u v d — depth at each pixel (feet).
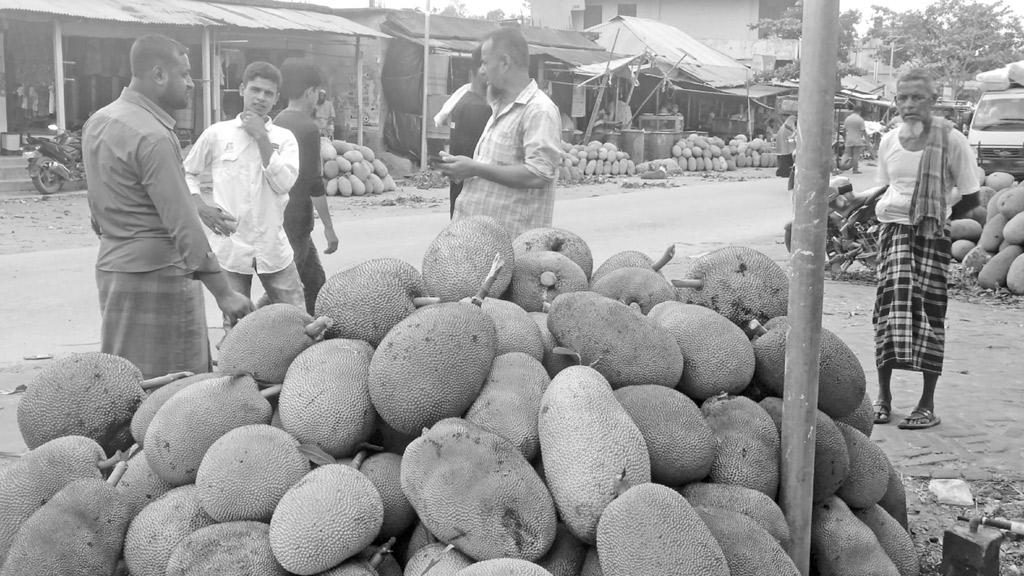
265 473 8.61
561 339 10.34
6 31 62.03
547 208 16.66
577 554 8.59
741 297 11.81
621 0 160.45
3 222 45.91
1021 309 31.35
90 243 41.09
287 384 9.47
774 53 142.31
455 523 8.15
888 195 18.30
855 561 10.23
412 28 82.58
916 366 17.88
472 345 9.25
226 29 67.56
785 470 9.86
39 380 10.38
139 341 13.48
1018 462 16.33
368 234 45.24
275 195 18.80
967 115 101.45
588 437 8.44
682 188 77.87
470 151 20.75
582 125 106.32
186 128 71.26
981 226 39.24
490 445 8.53
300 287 19.79
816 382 9.67
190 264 13.19
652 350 10.04
